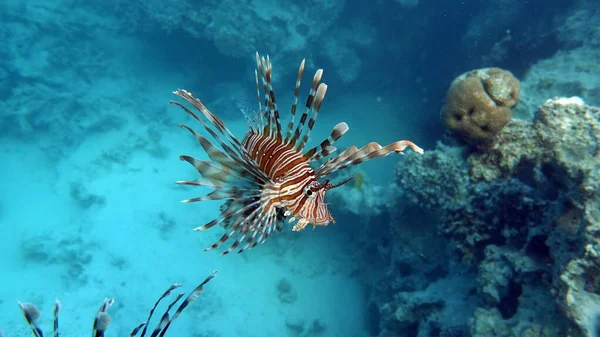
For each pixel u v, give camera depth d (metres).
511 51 13.20
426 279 8.46
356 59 18.20
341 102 18.89
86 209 14.76
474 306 6.22
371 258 11.88
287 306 11.92
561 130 4.86
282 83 18.08
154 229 14.18
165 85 20.22
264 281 12.61
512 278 4.86
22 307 1.59
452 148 6.22
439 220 6.67
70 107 17.67
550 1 12.97
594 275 3.47
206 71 19.45
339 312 11.66
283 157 2.29
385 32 18.08
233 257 13.30
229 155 2.19
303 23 17.22
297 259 13.12
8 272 12.77
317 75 2.23
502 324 4.62
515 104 5.06
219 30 16.53
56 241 13.48
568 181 4.48
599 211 3.86
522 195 5.07
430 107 16.92
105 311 1.62
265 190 2.21
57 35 20.91
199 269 12.97
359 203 11.38
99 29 21.91
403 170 6.84
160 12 17.80
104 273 12.74
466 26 16.31
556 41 11.25
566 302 3.53
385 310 8.59
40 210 14.66
